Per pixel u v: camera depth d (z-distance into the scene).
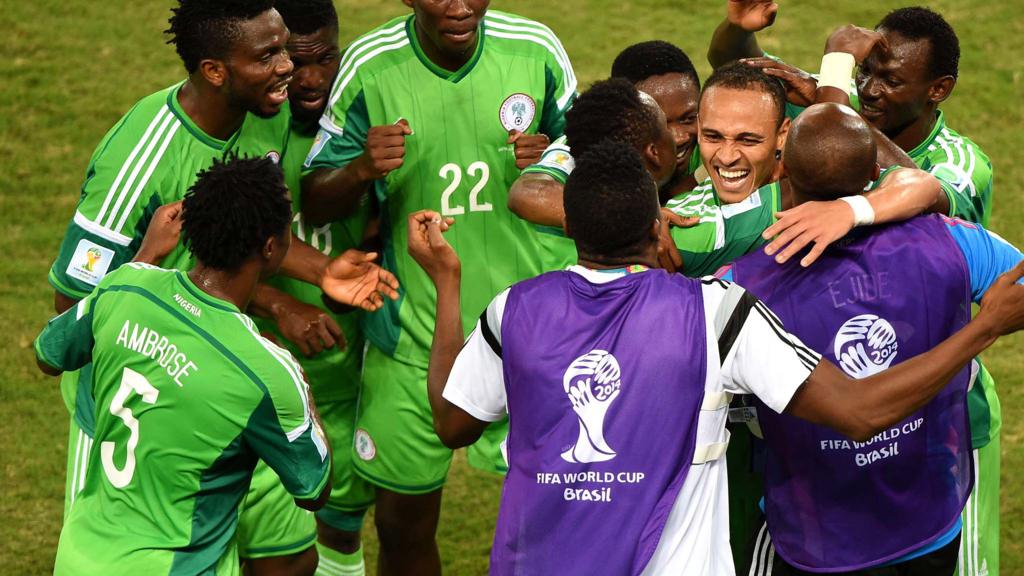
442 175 17.56
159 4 39.03
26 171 31.58
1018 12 38.25
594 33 37.81
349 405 19.31
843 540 13.32
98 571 13.41
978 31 37.34
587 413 11.73
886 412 11.66
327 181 17.20
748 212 13.98
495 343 12.18
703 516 11.94
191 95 15.82
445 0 16.25
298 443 13.66
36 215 30.14
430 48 17.19
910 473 13.10
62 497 21.72
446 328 13.59
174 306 13.48
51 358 14.12
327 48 17.58
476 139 17.48
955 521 13.46
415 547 18.88
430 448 18.14
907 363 11.77
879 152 14.79
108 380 13.61
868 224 12.71
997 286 11.79
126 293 13.70
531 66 17.61
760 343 11.70
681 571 11.80
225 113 15.80
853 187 12.90
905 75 15.82
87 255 15.77
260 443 13.55
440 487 18.53
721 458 12.11
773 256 13.00
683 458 11.79
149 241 14.98
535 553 11.91
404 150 16.70
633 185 11.99
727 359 11.75
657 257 13.19
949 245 12.83
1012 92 34.59
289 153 17.97
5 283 27.78
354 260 16.72
